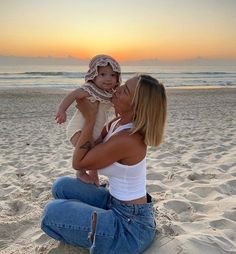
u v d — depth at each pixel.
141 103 2.64
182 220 3.62
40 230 3.48
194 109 16.64
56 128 11.46
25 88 29.94
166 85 37.88
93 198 3.05
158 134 2.71
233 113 15.10
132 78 2.77
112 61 2.94
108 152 2.68
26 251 3.07
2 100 20.02
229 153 6.80
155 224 3.03
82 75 50.56
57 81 39.97
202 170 5.57
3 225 3.59
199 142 8.18
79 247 2.93
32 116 14.39
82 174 3.09
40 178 5.59
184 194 4.35
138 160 2.74
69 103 2.91
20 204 4.34
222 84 40.19
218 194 4.32
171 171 5.56
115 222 2.75
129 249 2.74
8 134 10.36
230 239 3.15
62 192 3.05
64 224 2.77
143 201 2.85
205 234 3.11
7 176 5.81
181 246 2.88
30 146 8.55
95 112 2.90
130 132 2.69
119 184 2.80
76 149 2.83
